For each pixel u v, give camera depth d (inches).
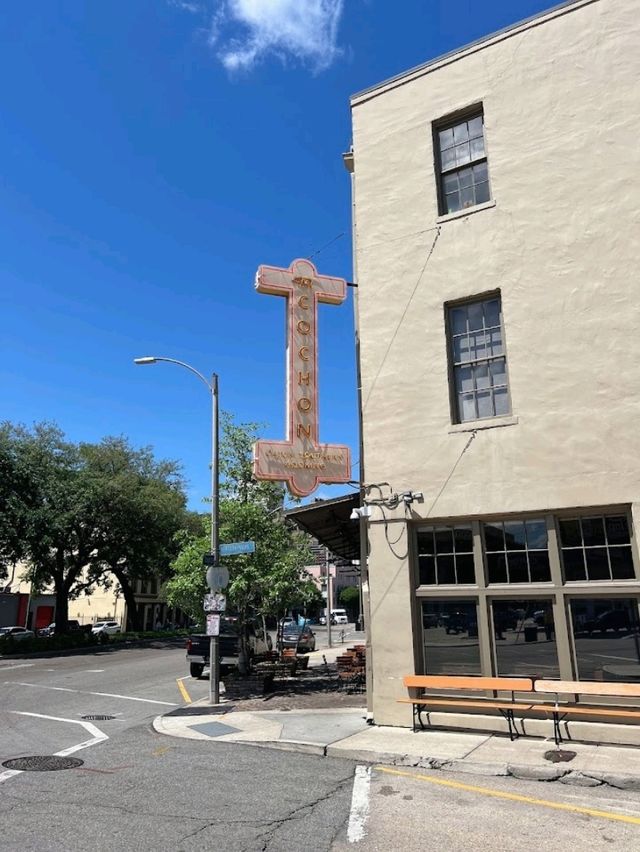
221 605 537.6
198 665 781.9
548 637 345.1
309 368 441.4
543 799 245.1
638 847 197.5
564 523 355.3
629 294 354.6
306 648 1214.9
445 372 402.3
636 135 370.9
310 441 429.1
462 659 366.3
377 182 455.5
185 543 716.0
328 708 461.4
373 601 392.8
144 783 274.2
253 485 698.2
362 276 446.6
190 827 217.0
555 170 390.6
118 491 1518.2
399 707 372.5
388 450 408.8
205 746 354.3
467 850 196.5
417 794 253.4
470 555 376.5
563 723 326.0
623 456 339.3
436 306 414.0
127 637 1718.8
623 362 348.8
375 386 422.6
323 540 613.9
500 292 395.9
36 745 365.4
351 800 246.5
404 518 392.5
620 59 385.1
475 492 374.6
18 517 1290.6
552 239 382.9
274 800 247.1
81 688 684.1
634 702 318.0
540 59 409.7
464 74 436.8
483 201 421.1
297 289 449.4
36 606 2389.3
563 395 361.1
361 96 477.1
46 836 207.3
